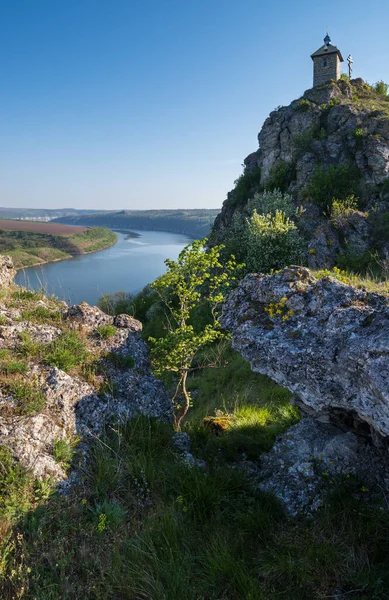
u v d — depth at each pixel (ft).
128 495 18.11
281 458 21.48
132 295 134.10
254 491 19.49
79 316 29.25
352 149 118.32
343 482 18.29
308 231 99.55
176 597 13.12
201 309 79.05
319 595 13.51
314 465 19.74
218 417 30.48
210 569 14.17
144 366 28.48
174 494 18.86
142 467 19.42
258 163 156.66
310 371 17.70
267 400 36.78
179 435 23.90
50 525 15.67
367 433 19.47
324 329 18.43
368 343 15.98
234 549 15.34
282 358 18.43
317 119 134.31
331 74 162.71
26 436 18.12
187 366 29.76
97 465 19.40
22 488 16.44
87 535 15.51
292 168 130.93
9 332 25.05
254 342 19.92
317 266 83.71
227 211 158.61
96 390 23.58
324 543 15.42
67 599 12.99
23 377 21.42
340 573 14.26
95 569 14.26
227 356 57.11
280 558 14.79
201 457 23.04
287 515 17.98
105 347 27.25
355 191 109.19
